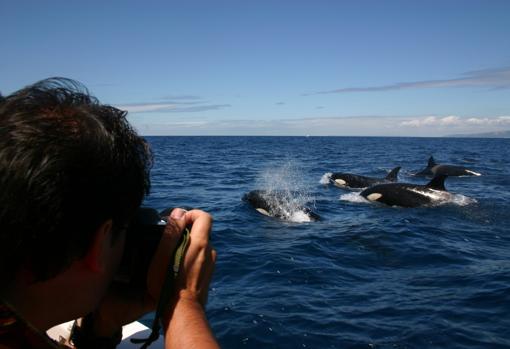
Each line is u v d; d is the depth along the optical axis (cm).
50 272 106
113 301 152
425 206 1386
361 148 6856
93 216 108
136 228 140
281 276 657
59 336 237
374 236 934
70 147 103
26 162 98
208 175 2358
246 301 555
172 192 1641
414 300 572
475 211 1310
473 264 754
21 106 109
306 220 1117
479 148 7525
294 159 3984
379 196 1470
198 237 139
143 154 126
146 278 140
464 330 486
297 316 512
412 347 447
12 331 105
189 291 135
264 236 930
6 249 100
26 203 98
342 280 652
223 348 439
